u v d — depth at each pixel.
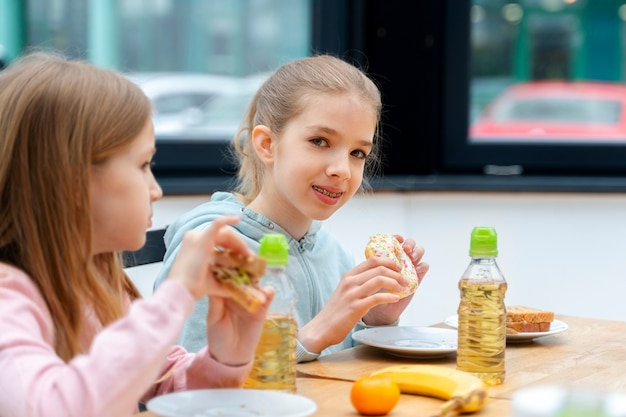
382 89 3.27
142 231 1.17
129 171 1.15
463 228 3.16
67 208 1.12
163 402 1.07
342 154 1.67
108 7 3.09
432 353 1.47
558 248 3.16
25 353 1.00
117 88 1.17
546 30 3.26
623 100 3.27
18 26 3.04
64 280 1.12
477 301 1.33
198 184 3.03
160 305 1.01
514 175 3.31
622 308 3.16
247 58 3.20
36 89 1.14
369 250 1.60
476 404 1.15
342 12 3.23
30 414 0.94
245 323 1.20
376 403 1.14
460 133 3.30
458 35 3.25
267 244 1.22
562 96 3.29
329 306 1.53
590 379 1.36
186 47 3.15
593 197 3.14
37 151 1.13
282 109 1.73
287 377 1.23
